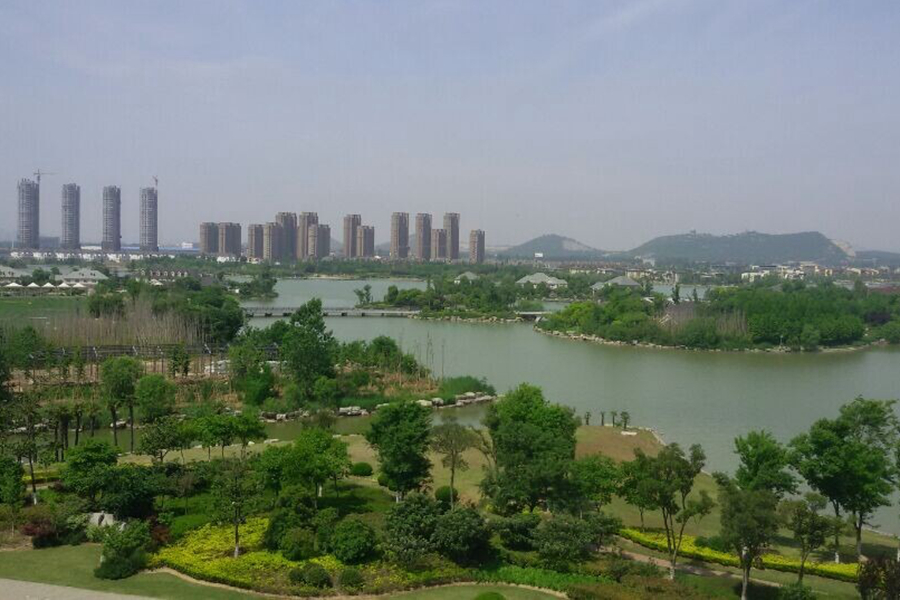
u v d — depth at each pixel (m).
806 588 51.28
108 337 159.75
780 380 157.00
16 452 68.81
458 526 56.66
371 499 72.25
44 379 124.00
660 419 118.31
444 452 72.00
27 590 50.62
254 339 157.62
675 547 58.16
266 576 53.84
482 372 164.38
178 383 127.19
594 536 59.81
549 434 70.06
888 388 148.00
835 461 61.81
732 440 105.12
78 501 63.47
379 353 147.38
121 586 52.12
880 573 48.91
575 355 193.12
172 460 82.75
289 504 61.00
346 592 52.22
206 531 62.00
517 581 55.12
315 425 94.81
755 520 50.12
